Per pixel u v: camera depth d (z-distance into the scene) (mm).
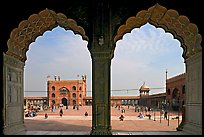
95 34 6926
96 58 6891
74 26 8211
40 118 21844
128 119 21016
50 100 66375
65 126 13195
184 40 8492
